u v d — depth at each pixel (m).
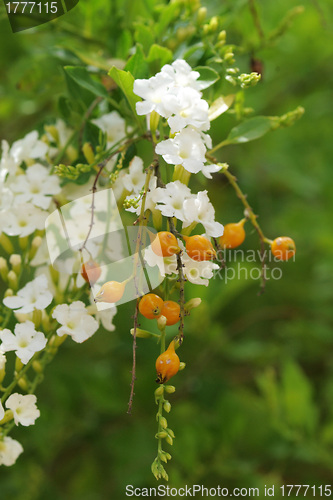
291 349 0.83
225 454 0.69
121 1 0.59
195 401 0.76
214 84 0.51
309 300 0.86
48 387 0.79
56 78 0.61
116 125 0.53
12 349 0.46
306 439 0.68
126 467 0.72
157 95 0.46
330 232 0.80
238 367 0.88
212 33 0.52
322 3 0.76
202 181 0.52
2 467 0.74
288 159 0.92
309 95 0.89
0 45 0.65
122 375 0.72
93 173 0.50
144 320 0.64
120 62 0.54
